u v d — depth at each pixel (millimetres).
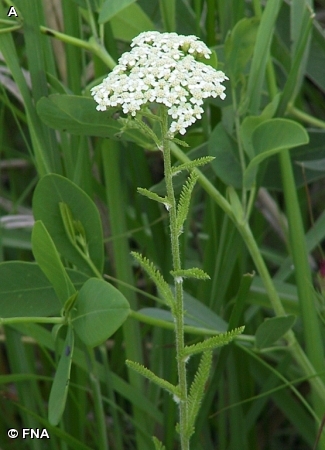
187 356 621
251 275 708
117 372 869
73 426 819
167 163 586
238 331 614
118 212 808
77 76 783
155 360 853
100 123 713
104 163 800
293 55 767
